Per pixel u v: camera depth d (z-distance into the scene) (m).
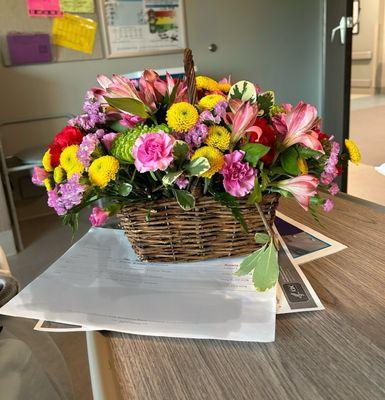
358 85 5.71
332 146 0.57
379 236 0.68
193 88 0.56
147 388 0.39
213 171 0.49
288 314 0.49
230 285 0.55
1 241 1.95
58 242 2.11
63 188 0.51
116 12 2.40
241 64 2.84
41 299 0.54
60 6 2.25
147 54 2.54
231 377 0.40
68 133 0.56
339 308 0.49
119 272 0.60
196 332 0.46
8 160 2.14
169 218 0.58
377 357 0.41
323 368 0.40
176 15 2.56
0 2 2.12
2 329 0.69
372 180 2.78
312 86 3.10
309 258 0.62
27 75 2.28
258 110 0.53
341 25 2.67
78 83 2.41
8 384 0.60
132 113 0.52
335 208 0.81
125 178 0.54
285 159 0.53
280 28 2.88
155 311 0.50
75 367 1.14
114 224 0.80
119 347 0.45
